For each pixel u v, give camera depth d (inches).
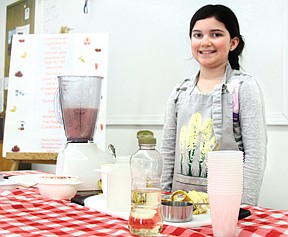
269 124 80.5
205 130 62.1
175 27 97.6
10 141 102.6
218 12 63.4
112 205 42.2
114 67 112.4
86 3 121.3
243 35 85.0
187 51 95.1
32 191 55.6
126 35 109.3
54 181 50.3
